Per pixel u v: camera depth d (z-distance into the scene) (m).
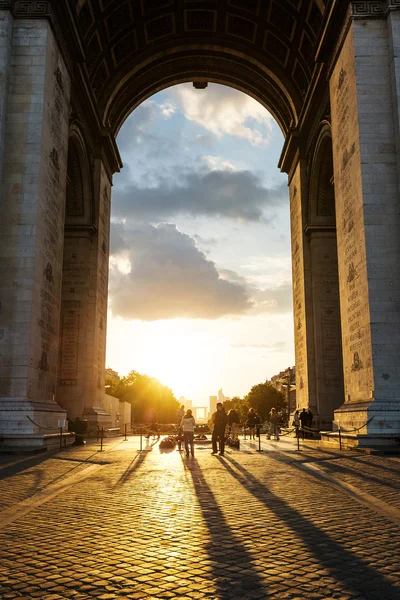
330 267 45.12
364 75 30.81
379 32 31.27
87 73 40.47
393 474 17.59
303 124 46.84
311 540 9.45
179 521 10.92
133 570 7.74
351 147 31.81
